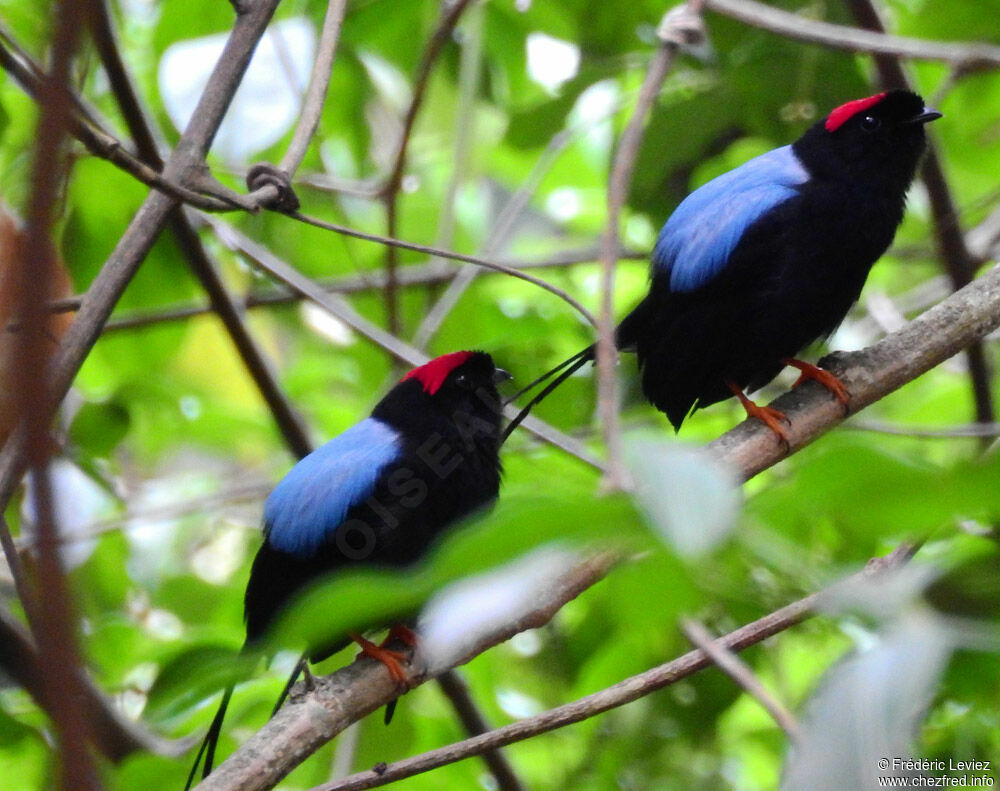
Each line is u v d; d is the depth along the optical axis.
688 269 10.40
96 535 13.04
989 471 2.70
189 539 16.70
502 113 17.25
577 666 13.34
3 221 7.29
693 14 8.23
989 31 14.54
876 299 14.84
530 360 14.12
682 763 12.76
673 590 3.18
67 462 13.07
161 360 14.74
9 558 7.48
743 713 15.73
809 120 13.57
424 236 16.92
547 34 16.03
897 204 10.49
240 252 12.13
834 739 2.83
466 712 11.86
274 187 8.57
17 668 10.77
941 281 16.09
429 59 12.50
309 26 13.99
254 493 13.73
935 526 2.83
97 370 15.48
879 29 12.70
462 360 9.91
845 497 2.91
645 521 2.80
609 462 3.82
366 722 12.86
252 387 17.33
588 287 18.17
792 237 10.17
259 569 9.59
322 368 17.06
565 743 13.91
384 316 16.11
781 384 15.73
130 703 12.77
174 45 13.75
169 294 14.20
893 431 11.52
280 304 15.26
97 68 13.59
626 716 13.05
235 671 3.48
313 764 13.37
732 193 10.51
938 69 16.75
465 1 12.40
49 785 11.10
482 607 2.77
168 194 7.87
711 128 13.68
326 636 2.98
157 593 15.09
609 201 6.76
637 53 15.10
